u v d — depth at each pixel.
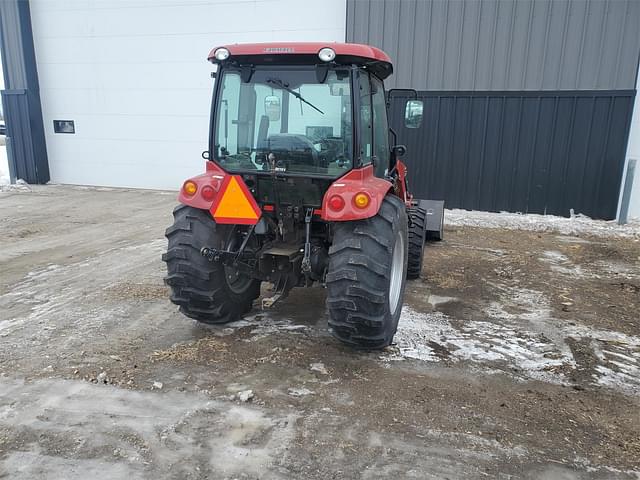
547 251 7.07
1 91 12.22
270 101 3.65
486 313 4.65
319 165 3.60
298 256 3.72
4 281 5.21
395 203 3.67
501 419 2.93
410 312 4.62
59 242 6.98
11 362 3.44
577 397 3.21
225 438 2.67
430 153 9.59
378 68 3.94
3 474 2.37
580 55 8.55
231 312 4.04
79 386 3.14
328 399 3.07
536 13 8.60
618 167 8.68
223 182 3.58
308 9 10.17
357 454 2.57
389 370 3.46
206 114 11.34
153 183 12.07
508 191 9.31
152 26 11.18
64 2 11.52
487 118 9.16
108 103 11.88
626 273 6.07
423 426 2.83
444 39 9.11
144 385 3.18
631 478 2.46
